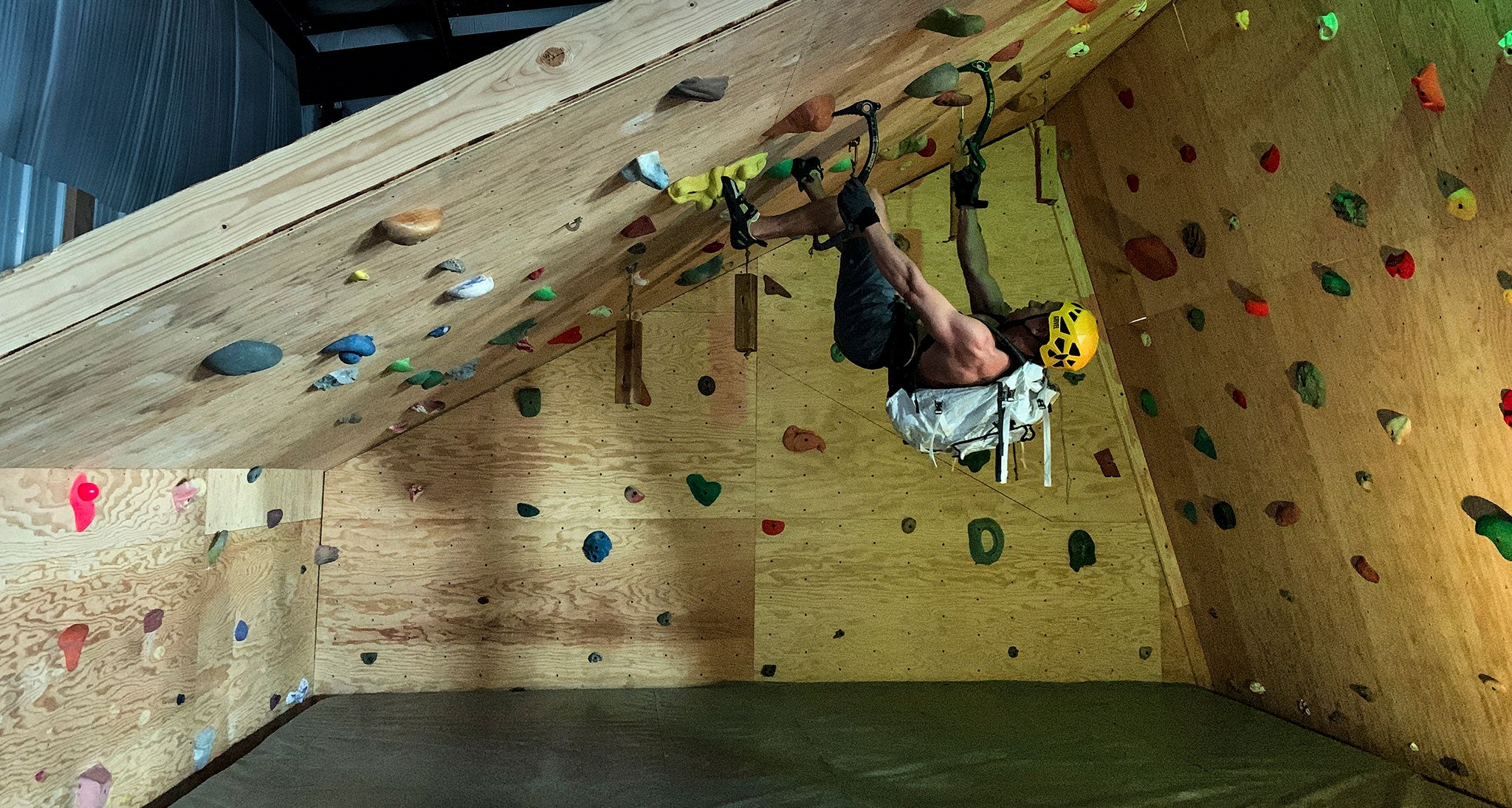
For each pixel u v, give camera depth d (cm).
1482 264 177
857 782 240
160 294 121
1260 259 237
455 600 330
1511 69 152
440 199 133
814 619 343
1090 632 350
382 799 223
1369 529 244
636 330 292
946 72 180
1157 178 267
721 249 277
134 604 208
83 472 186
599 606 335
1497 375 187
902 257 161
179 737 230
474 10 321
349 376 203
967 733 284
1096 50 257
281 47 305
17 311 115
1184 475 321
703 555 340
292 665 304
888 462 348
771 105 156
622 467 338
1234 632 326
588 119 130
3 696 166
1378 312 208
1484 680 227
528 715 298
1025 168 352
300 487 306
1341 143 195
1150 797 234
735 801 225
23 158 168
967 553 348
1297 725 302
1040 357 170
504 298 207
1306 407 245
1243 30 207
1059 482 352
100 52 193
